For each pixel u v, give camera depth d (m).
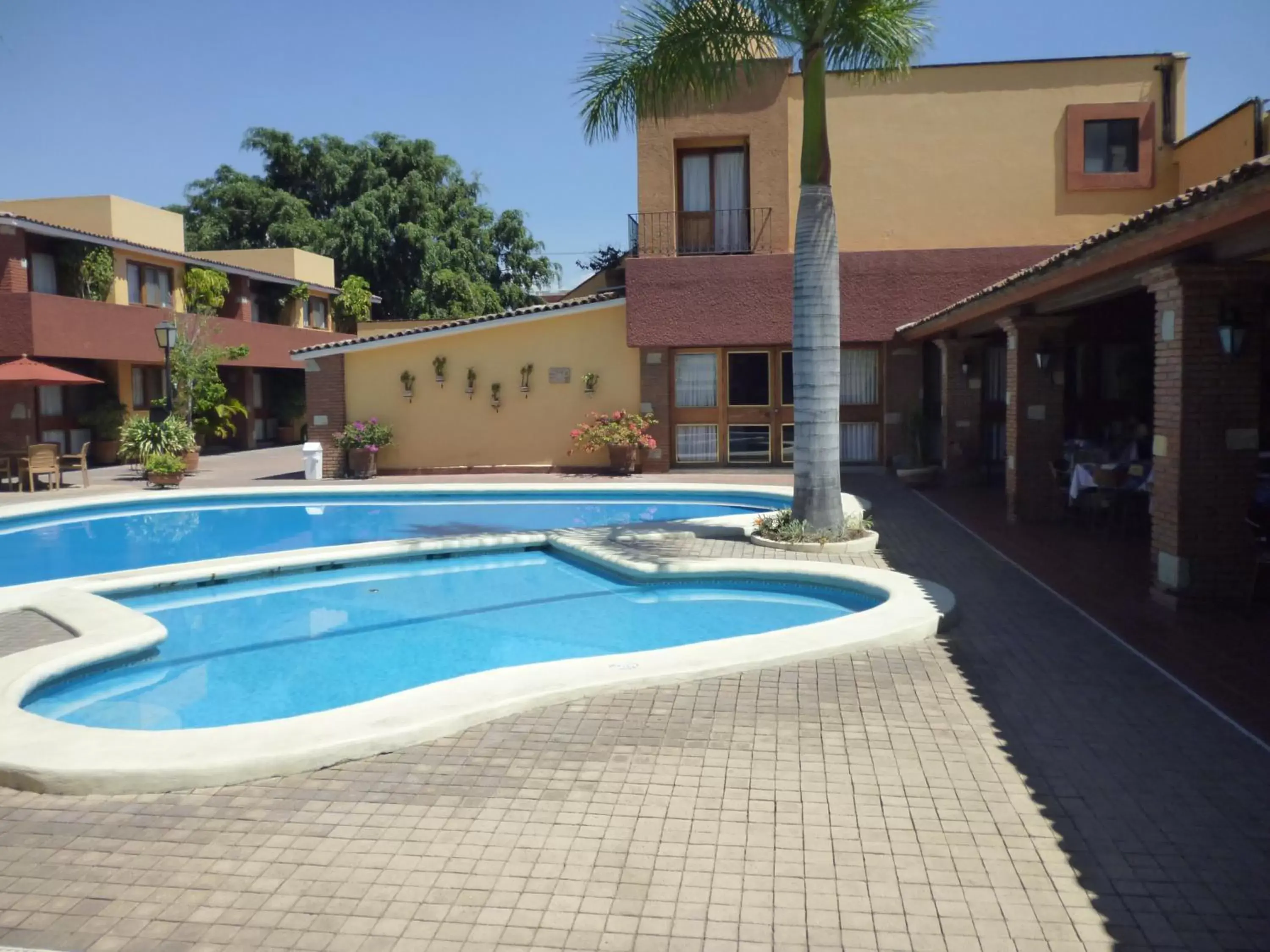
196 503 17.84
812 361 11.62
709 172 20.52
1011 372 13.36
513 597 10.48
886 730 5.61
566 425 21.16
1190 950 3.43
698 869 4.03
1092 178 19.75
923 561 10.76
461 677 6.50
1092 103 19.70
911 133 20.16
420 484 18.64
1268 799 4.64
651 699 6.22
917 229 20.25
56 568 12.04
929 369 20.47
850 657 7.14
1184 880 3.90
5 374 19.48
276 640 8.90
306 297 34.31
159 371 28.50
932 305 19.22
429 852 4.21
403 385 21.44
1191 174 19.05
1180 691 6.23
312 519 16.06
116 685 7.66
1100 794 4.71
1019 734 5.53
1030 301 11.73
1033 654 7.13
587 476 20.12
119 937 3.58
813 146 11.37
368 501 18.11
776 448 20.61
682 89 11.94
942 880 3.92
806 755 5.25
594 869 4.04
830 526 11.70
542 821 4.50
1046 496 13.23
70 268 24.23
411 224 44.97
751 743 5.43
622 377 20.95
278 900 3.83
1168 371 8.21
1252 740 5.38
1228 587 8.15
